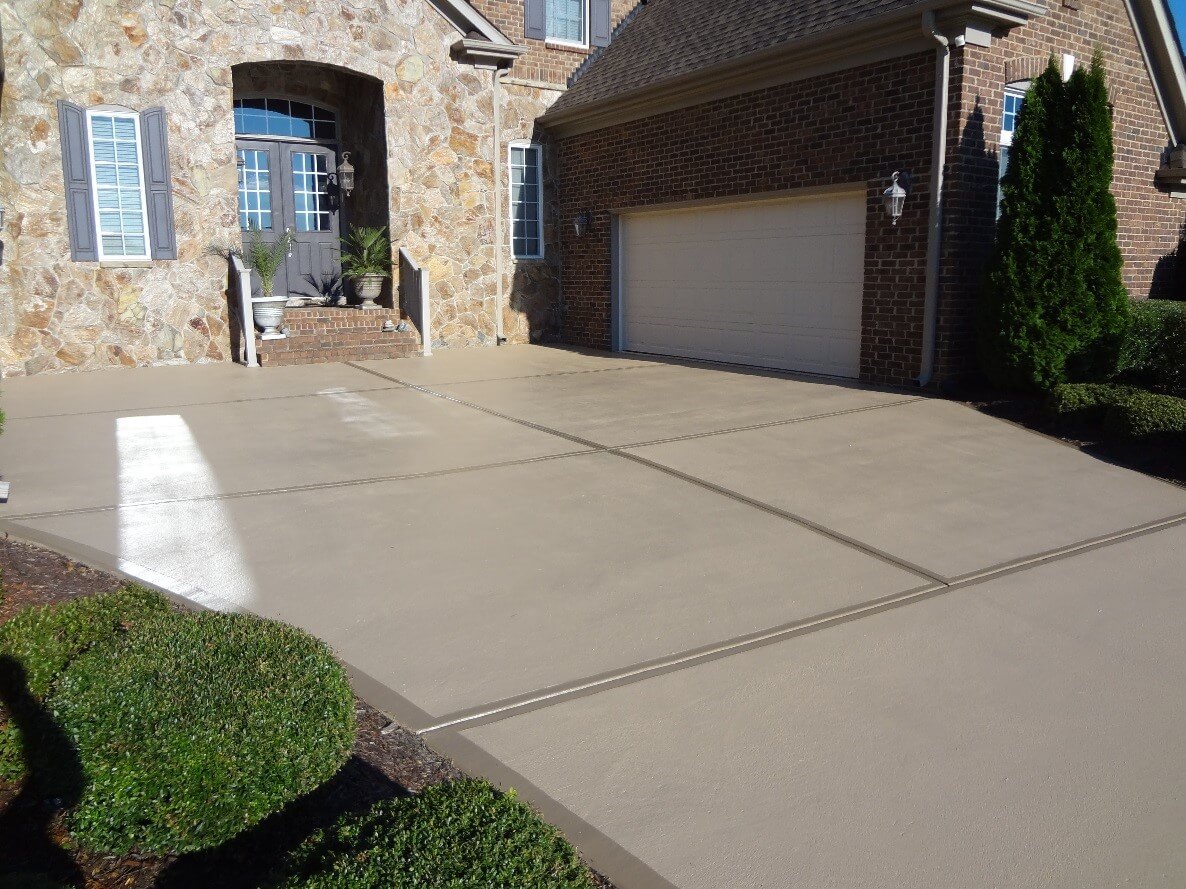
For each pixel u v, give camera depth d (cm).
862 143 987
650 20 1488
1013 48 941
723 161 1168
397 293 1362
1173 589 470
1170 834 277
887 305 984
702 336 1262
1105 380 871
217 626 303
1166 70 1170
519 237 1483
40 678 285
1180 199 1250
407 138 1333
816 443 748
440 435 784
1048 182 853
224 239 1230
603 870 255
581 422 837
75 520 541
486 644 395
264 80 1338
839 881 254
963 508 592
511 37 1454
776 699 354
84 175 1137
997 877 256
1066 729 336
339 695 276
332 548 507
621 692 357
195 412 880
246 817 248
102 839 246
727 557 504
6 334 1109
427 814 219
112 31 1134
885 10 917
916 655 393
